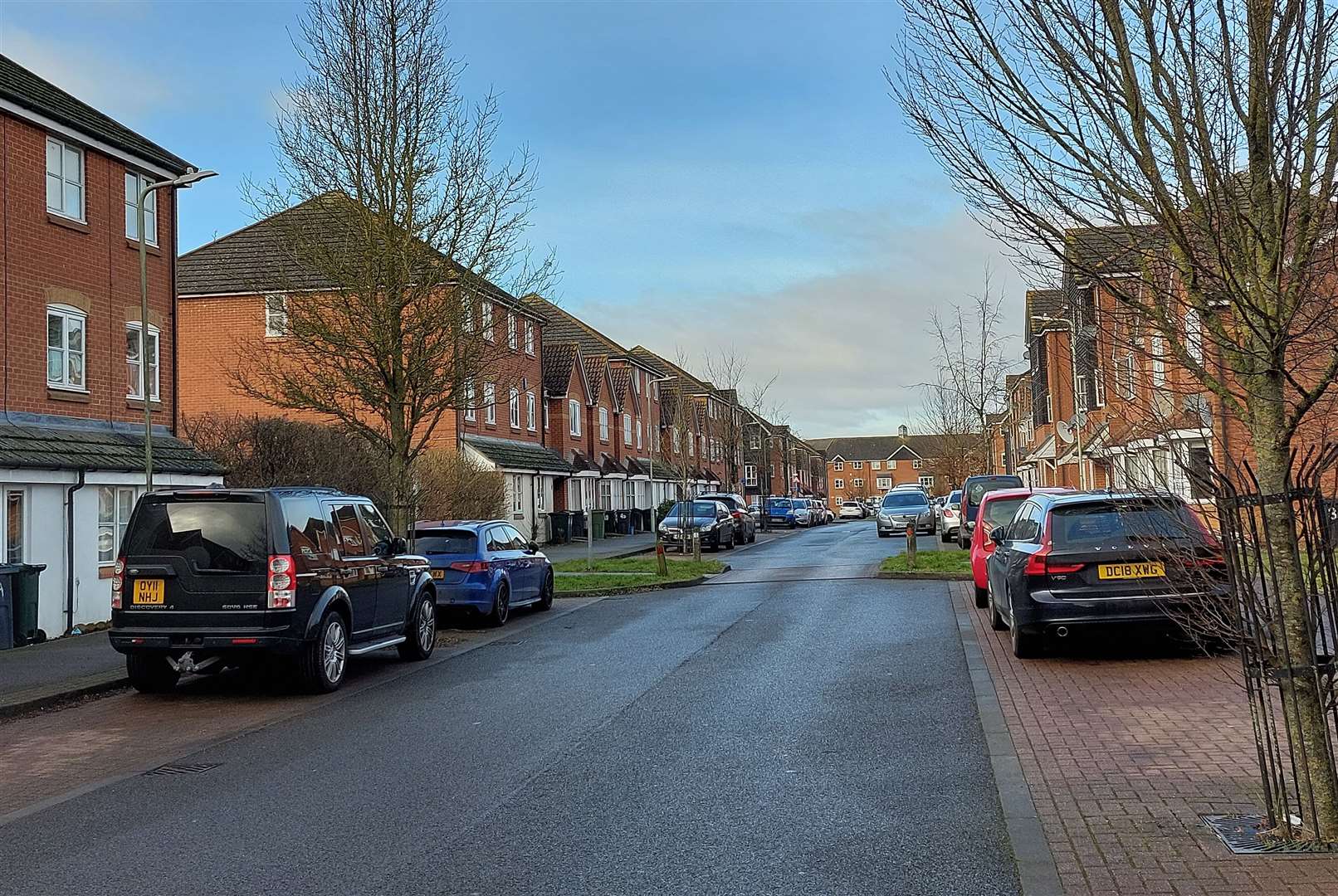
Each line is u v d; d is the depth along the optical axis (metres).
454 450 32.25
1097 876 5.14
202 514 11.04
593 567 27.19
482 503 31.58
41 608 16.59
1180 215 5.12
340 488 23.52
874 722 9.11
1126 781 6.80
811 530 58.84
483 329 16.59
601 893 5.29
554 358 50.62
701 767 7.75
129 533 11.12
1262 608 5.37
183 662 11.38
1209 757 7.29
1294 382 5.08
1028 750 7.74
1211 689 9.70
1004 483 30.06
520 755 8.25
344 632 11.91
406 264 15.57
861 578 22.64
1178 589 5.91
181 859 5.99
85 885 5.61
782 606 18.06
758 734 8.76
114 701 11.46
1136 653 12.01
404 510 16.11
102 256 19.47
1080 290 5.94
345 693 11.53
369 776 7.77
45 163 18.20
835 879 5.42
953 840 5.97
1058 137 5.36
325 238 16.22
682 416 49.97
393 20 15.71
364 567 12.40
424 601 13.99
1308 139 4.91
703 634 15.04
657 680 11.45
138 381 20.34
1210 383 5.26
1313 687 5.31
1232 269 5.01
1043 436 43.84
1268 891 4.80
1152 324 5.39
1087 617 11.12
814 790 7.08
